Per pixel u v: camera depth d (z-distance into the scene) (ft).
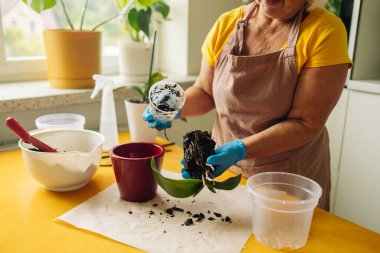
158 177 2.56
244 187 3.10
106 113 3.89
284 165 3.39
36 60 5.12
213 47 3.61
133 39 5.36
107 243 2.25
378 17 4.88
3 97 4.04
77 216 2.52
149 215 2.58
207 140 2.76
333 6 4.91
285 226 2.30
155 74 4.42
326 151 3.85
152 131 4.08
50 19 5.21
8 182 3.07
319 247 2.28
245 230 2.43
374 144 4.90
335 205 5.60
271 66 3.18
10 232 2.34
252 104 3.29
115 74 5.87
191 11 5.50
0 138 4.17
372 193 5.06
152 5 5.24
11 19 4.90
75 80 4.58
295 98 3.13
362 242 2.34
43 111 4.41
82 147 3.32
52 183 2.82
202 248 2.21
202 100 3.90
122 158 2.66
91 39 4.51
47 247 2.20
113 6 5.74
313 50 2.97
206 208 2.72
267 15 3.14
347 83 5.04
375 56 5.12
